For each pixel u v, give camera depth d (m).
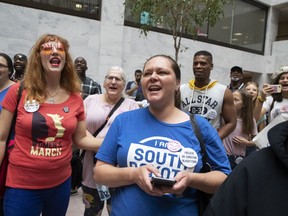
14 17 6.70
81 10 7.63
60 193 2.19
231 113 2.96
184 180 1.35
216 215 1.04
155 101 1.55
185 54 9.50
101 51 7.88
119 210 1.53
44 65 2.12
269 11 11.98
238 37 11.26
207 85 3.03
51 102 2.15
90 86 5.10
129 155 1.51
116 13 7.96
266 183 0.95
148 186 1.32
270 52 12.08
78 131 2.35
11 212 2.02
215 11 4.54
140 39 8.54
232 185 1.03
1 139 2.06
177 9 4.52
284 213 0.90
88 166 2.82
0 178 2.06
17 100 2.06
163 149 1.49
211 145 1.58
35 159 2.01
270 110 3.75
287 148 0.94
